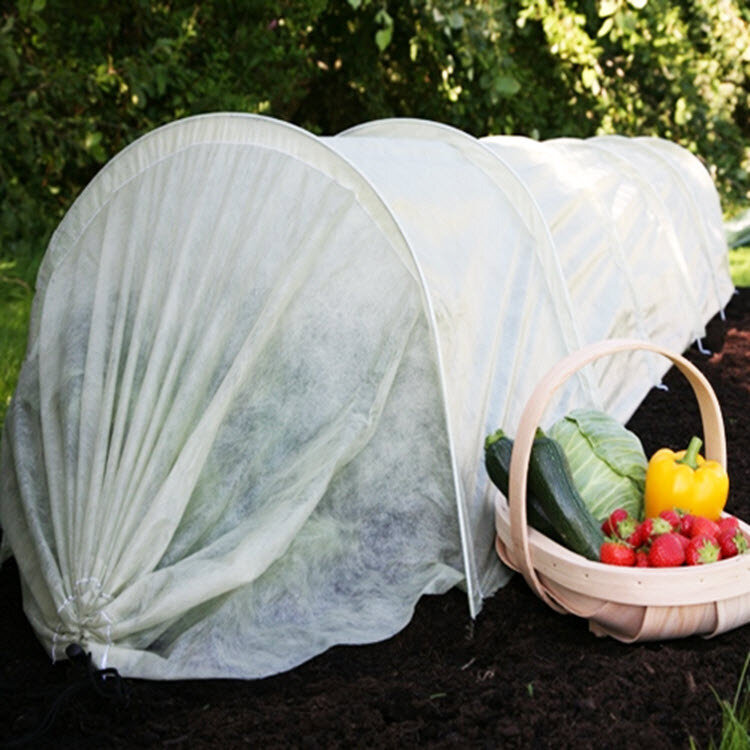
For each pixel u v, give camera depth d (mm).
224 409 3934
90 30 9719
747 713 3260
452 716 3299
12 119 8961
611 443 4164
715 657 3611
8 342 6879
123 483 3773
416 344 4105
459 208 4660
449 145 5254
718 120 13406
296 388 4062
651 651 3627
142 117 9883
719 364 7449
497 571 4266
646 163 8227
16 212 9297
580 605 3740
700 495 3936
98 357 4301
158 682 3531
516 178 4977
